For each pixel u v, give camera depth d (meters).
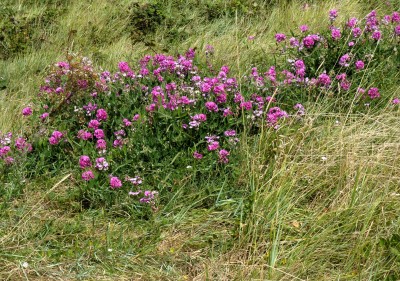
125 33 8.58
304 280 5.58
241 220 5.89
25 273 5.70
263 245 5.83
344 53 7.19
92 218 6.08
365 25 7.43
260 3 9.07
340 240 5.84
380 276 5.64
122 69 6.89
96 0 9.05
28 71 7.76
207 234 5.98
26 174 6.37
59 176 6.36
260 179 6.16
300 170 6.16
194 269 5.79
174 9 8.97
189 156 6.38
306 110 6.66
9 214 6.08
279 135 6.38
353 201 5.91
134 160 6.32
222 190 6.21
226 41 8.11
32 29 8.47
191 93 6.64
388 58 7.21
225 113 6.46
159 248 5.91
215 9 8.93
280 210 5.98
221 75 6.82
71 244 5.94
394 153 6.21
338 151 6.23
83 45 8.23
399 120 6.57
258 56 7.76
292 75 6.92
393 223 5.82
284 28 8.49
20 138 6.43
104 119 6.57
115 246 5.89
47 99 6.88
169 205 6.14
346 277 5.63
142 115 6.52
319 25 8.38
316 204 6.10
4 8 8.83
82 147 6.45
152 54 8.09
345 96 6.86
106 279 5.71
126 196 6.15
